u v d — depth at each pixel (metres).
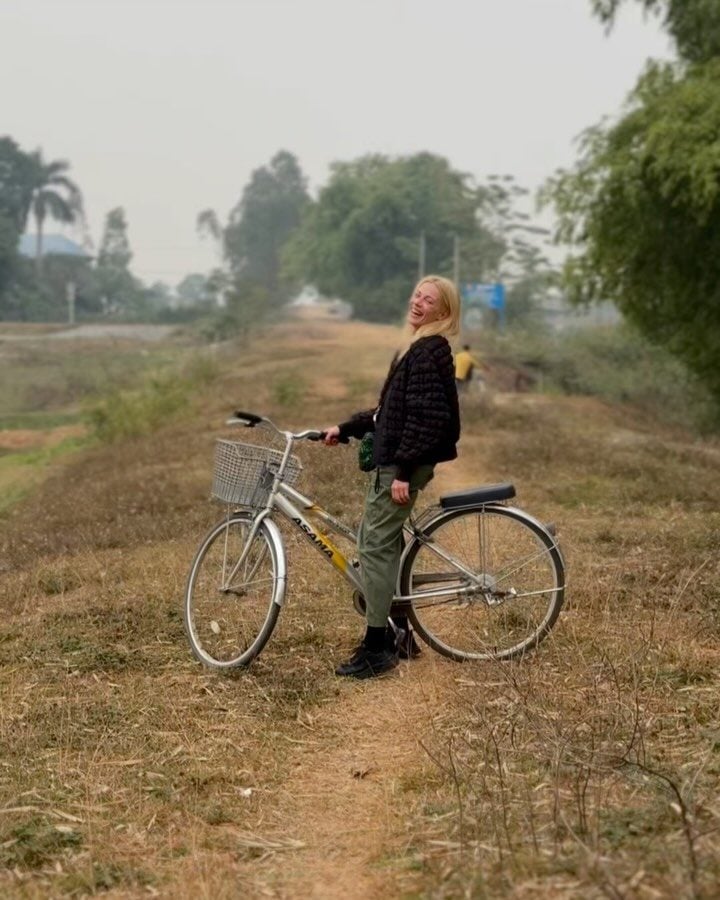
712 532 8.32
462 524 5.66
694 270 20.95
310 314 94.12
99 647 6.07
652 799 3.88
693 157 18.58
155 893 3.59
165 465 14.96
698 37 21.50
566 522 9.02
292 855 3.87
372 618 5.52
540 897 3.20
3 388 43.06
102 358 51.84
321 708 5.18
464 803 4.02
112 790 4.33
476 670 5.43
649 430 21.67
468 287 65.75
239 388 26.66
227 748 4.73
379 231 85.88
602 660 5.27
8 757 4.66
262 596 5.75
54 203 97.88
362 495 8.85
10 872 3.72
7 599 7.49
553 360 37.16
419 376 5.29
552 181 21.38
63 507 11.83
